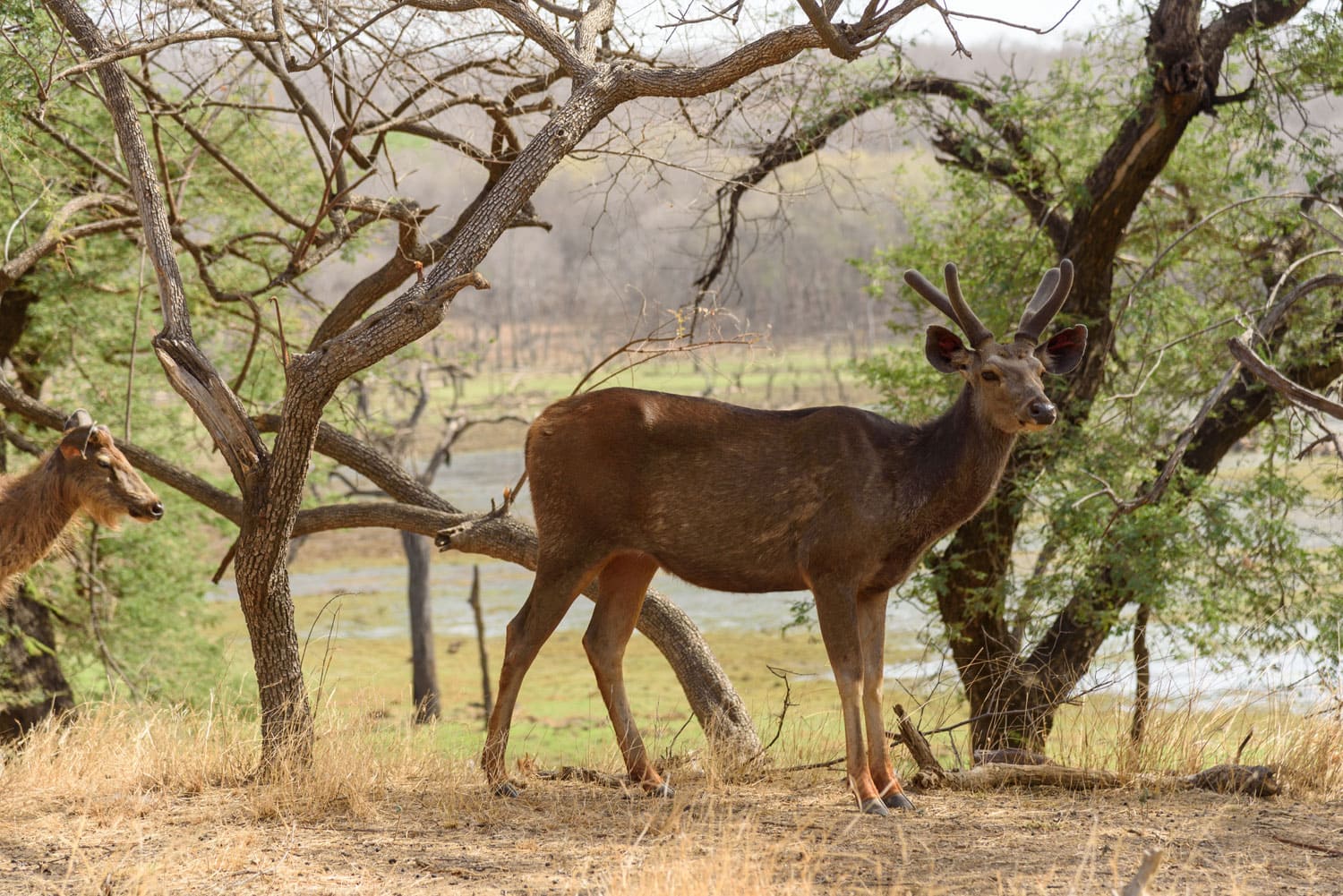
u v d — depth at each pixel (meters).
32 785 8.80
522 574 60.59
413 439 39.56
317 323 25.19
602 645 9.27
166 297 9.34
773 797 8.78
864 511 8.25
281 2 9.83
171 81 16.80
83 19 9.66
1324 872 6.68
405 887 6.52
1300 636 15.73
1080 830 7.61
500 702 8.73
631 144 13.12
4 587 10.08
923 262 20.83
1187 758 9.35
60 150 18.22
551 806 8.38
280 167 21.00
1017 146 18.39
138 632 25.77
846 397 78.44
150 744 9.68
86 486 9.80
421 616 37.56
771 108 15.65
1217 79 15.96
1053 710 11.94
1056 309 8.40
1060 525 16.14
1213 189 18.64
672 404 8.69
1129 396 15.22
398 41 11.74
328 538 70.25
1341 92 16.50
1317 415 15.49
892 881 6.50
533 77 13.41
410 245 13.40
